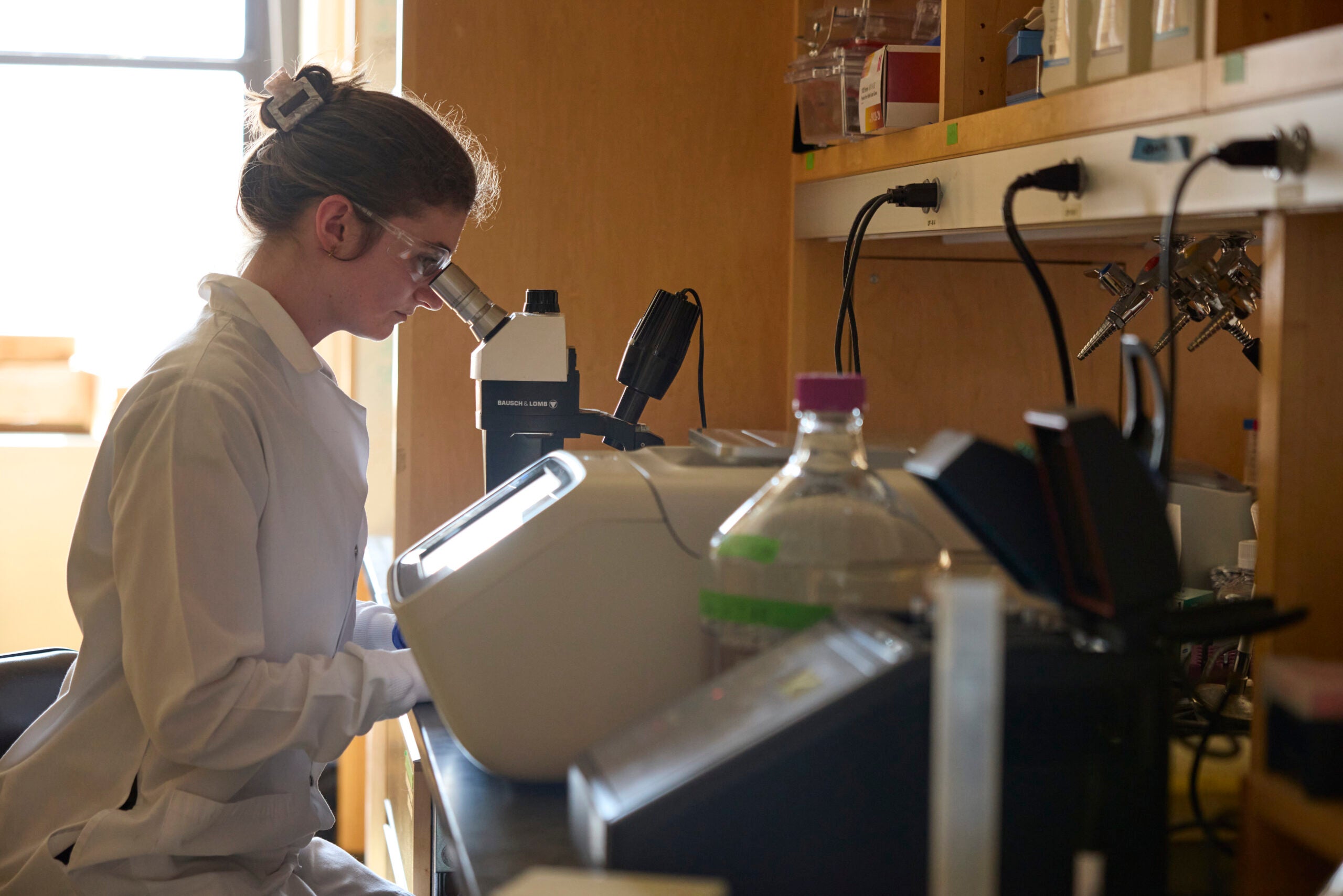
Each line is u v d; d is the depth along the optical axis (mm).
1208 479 1531
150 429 1311
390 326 1594
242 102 3539
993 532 799
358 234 1468
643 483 1053
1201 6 980
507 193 1937
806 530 927
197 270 3867
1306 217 906
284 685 1282
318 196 1449
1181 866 863
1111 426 767
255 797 1382
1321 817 751
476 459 1949
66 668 1688
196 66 3572
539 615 1028
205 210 3793
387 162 1435
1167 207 1008
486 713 1032
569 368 1633
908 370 1986
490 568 1028
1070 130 1147
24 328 3896
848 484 957
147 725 1260
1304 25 958
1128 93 1050
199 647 1243
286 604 1410
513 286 1954
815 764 697
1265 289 933
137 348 3902
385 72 2566
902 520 950
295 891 1510
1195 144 968
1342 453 922
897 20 1688
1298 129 847
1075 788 738
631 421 1651
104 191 3805
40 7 3469
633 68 1967
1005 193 1135
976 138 1340
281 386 1441
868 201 1675
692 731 766
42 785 1384
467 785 1072
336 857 1681
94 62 3518
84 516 1414
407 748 1838
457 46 1897
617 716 1038
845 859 701
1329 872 818
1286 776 800
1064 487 789
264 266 1512
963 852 528
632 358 1641
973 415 2002
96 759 1387
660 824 686
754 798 691
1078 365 1977
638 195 1986
